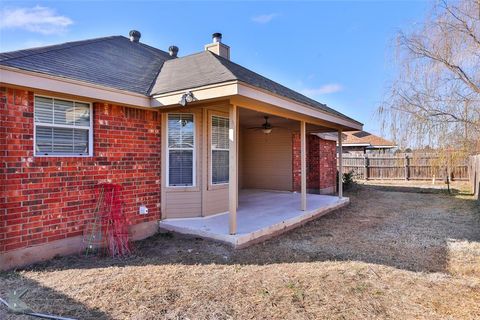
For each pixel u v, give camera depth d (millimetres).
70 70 5289
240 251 5387
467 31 6074
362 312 3318
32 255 4633
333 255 5234
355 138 25031
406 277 4266
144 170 6344
